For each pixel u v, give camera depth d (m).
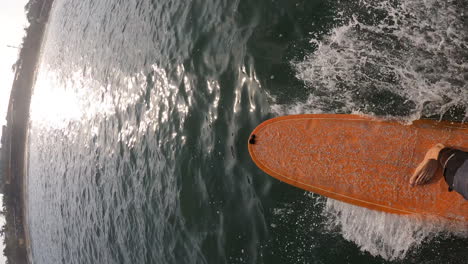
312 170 3.14
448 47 2.96
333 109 3.35
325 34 3.56
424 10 3.08
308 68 3.59
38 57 16.53
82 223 7.29
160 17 5.67
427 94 2.97
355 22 3.41
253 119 3.79
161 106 4.99
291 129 3.29
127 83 6.09
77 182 7.74
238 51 4.12
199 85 4.48
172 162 4.49
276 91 3.69
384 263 2.92
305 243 3.23
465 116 2.80
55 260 9.81
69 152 8.70
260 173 3.59
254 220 3.53
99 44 8.11
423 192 2.76
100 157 6.61
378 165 2.94
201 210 3.99
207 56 4.50
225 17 4.42
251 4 4.17
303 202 3.31
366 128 3.06
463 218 2.66
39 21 16.70
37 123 14.68
